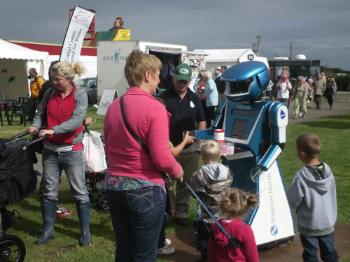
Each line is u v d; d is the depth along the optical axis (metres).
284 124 4.42
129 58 3.02
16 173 4.15
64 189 6.78
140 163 2.87
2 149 4.17
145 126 2.83
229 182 4.14
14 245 4.20
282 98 18.61
